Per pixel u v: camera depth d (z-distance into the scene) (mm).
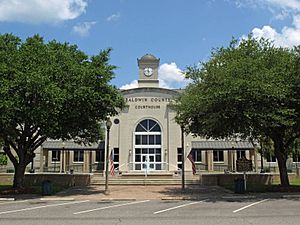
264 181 33875
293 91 22812
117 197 22938
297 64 22938
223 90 21484
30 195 24375
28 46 24438
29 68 22406
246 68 22031
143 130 46594
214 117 22234
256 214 14742
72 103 23734
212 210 16281
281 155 26984
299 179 37562
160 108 46781
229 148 48938
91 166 51094
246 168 25484
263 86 20906
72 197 23078
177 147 45875
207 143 49844
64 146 48281
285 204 18266
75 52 27172
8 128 23672
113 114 27344
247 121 22734
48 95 21422
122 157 45688
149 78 50375
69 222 13086
